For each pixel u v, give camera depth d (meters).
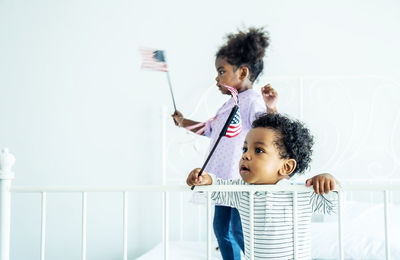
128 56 2.22
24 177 2.21
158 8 2.22
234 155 1.33
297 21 2.14
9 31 2.24
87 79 2.22
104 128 2.21
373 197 2.10
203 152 2.13
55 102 2.22
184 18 2.20
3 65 2.24
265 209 1.07
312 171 2.04
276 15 2.15
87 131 2.21
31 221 2.20
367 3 2.12
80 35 2.24
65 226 2.20
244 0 2.17
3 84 2.23
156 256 1.76
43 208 0.99
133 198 2.19
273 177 1.09
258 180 1.08
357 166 2.07
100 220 2.19
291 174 1.16
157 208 2.18
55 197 2.20
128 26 2.22
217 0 2.19
